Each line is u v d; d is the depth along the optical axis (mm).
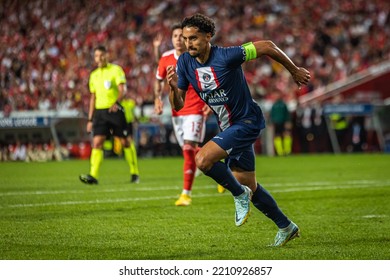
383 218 34312
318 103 102812
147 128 95750
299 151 100438
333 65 119812
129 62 119875
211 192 46688
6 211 36938
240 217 26734
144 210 37375
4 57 119750
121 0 144500
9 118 87938
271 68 118688
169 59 43500
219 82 26422
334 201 41094
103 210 37344
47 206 39000
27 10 137625
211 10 147250
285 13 144375
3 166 76750
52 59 121250
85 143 93438
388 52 125875
